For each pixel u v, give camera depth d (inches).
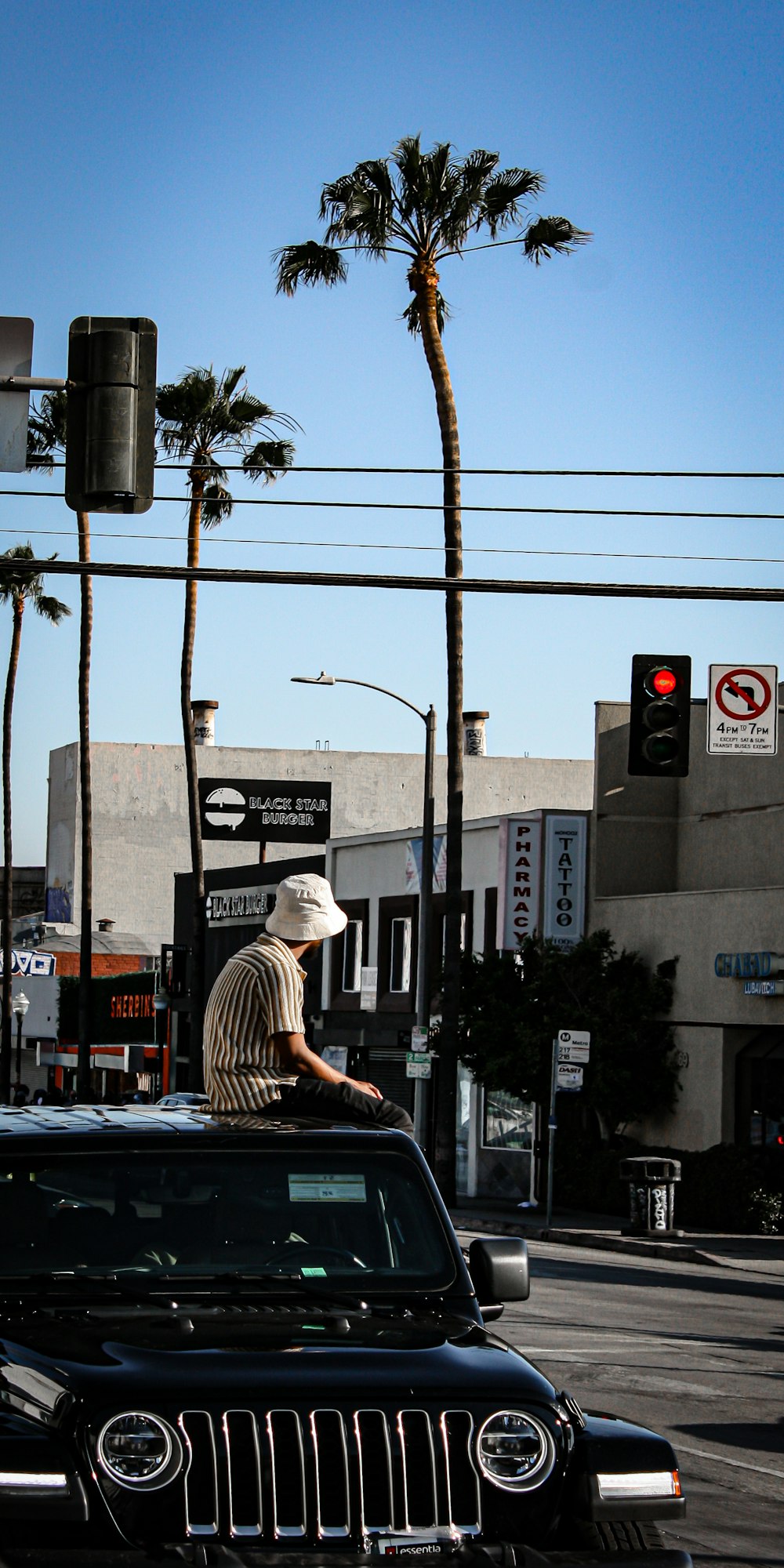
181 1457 181.0
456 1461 188.1
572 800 2957.7
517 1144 1376.7
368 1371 189.9
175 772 2977.4
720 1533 320.8
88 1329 199.8
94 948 2743.6
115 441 461.1
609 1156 1220.5
